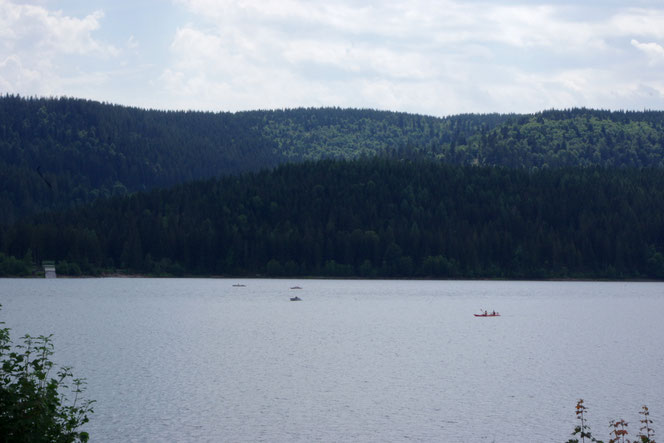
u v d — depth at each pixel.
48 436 29.75
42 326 118.75
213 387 68.25
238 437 52.34
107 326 120.81
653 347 101.00
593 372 79.31
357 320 137.38
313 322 132.50
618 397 66.50
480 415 59.41
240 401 62.84
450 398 65.44
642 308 173.25
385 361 85.25
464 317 146.00
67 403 60.56
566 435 54.16
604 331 122.62
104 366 78.56
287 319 137.62
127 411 58.62
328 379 73.25
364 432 54.06
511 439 53.03
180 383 69.81
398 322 134.75
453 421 57.59
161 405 60.84
